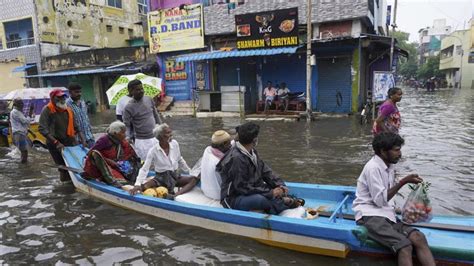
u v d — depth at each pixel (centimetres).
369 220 388
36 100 1310
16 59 2636
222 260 418
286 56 1791
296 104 1669
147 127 673
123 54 2294
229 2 1891
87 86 2458
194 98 1934
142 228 505
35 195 674
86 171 627
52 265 425
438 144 964
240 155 466
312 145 1007
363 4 1534
